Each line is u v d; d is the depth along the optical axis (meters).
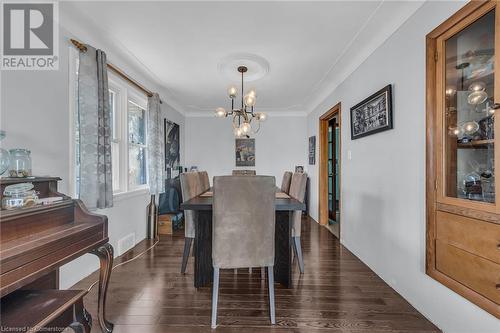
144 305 1.86
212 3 1.87
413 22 1.84
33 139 1.80
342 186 3.29
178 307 1.84
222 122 5.70
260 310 1.81
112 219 2.74
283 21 2.10
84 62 2.14
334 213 4.63
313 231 3.95
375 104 2.35
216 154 5.71
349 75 3.05
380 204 2.31
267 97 4.50
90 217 1.55
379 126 2.28
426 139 1.70
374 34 2.29
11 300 1.27
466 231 1.42
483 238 1.33
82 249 1.40
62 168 2.05
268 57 2.79
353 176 2.94
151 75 3.35
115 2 1.86
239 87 3.85
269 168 5.67
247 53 2.69
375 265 2.41
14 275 1.04
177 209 4.37
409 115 1.89
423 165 1.74
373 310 1.80
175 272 2.42
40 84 1.86
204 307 1.84
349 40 2.41
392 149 2.11
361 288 2.12
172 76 3.38
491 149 1.32
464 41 1.47
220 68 3.10
